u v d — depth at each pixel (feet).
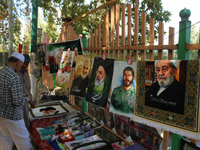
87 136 8.91
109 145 7.64
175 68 5.30
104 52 9.80
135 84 6.66
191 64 4.95
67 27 13.91
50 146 7.93
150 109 6.03
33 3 13.23
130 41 7.89
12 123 7.94
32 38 13.65
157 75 5.76
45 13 21.11
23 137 8.26
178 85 5.26
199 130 4.93
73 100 14.08
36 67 13.96
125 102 7.11
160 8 13.20
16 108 7.98
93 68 8.66
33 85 13.94
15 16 21.61
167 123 5.57
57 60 12.01
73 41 10.89
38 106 12.80
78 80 9.80
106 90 7.89
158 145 6.98
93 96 8.53
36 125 10.24
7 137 8.54
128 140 8.41
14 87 7.59
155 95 5.86
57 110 12.27
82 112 12.46
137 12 7.47
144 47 7.14
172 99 5.41
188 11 5.60
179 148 6.25
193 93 4.95
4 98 7.67
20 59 8.21
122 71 7.16
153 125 5.97
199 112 4.87
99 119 10.52
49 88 16.80
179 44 5.83
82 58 9.61
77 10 17.35
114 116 9.22
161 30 6.50
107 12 9.37
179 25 5.78
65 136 8.50
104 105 7.91
